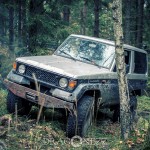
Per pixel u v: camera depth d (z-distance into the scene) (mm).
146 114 9305
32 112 7637
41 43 12945
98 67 7230
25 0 12961
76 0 14172
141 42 19984
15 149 5117
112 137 6496
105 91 6949
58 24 12859
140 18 20016
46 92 6488
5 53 13125
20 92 6590
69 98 6062
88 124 6566
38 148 5336
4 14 20516
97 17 18516
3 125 6086
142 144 5488
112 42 7832
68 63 7059
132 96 8453
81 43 7910
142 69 8836
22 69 6777
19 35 15523
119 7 5742
